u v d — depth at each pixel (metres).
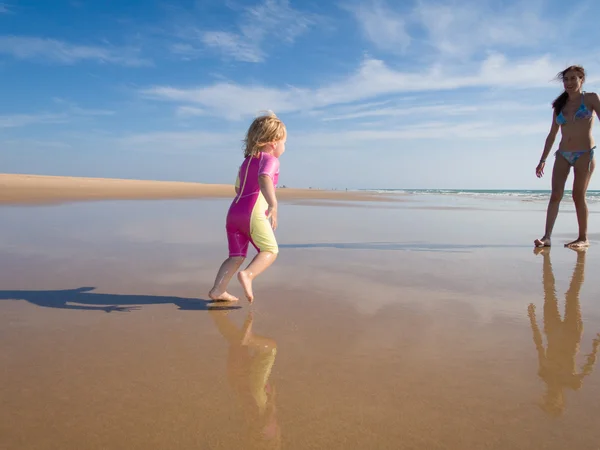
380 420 1.48
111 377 1.77
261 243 2.87
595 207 13.89
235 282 3.45
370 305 2.84
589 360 1.99
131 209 10.62
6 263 4.05
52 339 2.19
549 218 5.40
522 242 5.82
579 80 5.09
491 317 2.60
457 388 1.71
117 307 2.75
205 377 1.78
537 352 2.07
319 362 1.94
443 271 3.89
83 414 1.49
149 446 1.32
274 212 2.85
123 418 1.47
